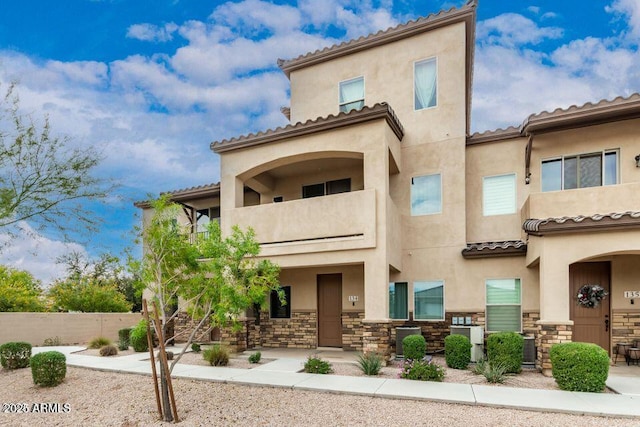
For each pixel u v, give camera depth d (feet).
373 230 38.83
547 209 38.78
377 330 37.58
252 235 27.37
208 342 54.13
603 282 38.52
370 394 26.55
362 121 40.98
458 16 46.26
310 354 44.37
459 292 44.01
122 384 31.63
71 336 60.23
